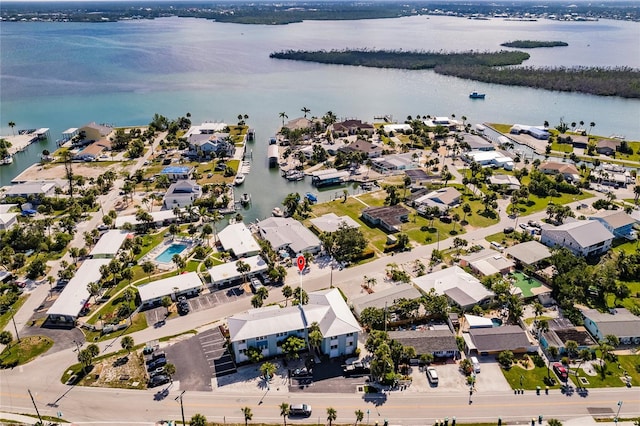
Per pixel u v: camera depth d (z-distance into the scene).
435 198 195.50
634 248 162.75
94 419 95.25
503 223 181.50
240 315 115.50
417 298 128.25
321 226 173.62
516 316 123.25
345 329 111.19
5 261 145.25
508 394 102.25
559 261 141.50
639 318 121.12
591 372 108.19
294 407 96.62
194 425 89.00
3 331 118.81
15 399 99.69
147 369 107.94
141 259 153.75
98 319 124.62
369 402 100.25
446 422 95.44
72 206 186.25
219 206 194.88
